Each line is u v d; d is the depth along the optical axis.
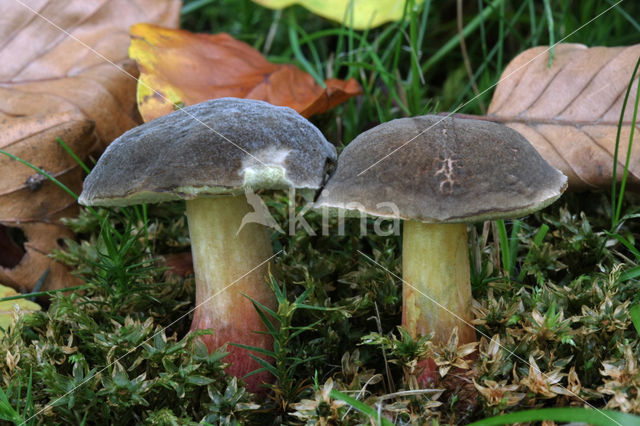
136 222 0.30
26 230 0.30
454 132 0.24
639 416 0.22
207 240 0.25
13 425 0.24
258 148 0.23
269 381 0.26
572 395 0.24
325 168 0.24
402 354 0.24
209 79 0.32
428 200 0.23
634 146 0.28
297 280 0.28
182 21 0.47
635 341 0.25
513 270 0.28
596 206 0.31
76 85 0.32
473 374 0.24
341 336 0.27
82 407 0.24
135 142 0.24
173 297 0.28
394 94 0.34
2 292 0.29
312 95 0.33
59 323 0.26
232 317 0.26
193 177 0.23
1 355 0.26
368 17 0.36
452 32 0.44
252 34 0.43
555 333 0.25
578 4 0.40
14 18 0.32
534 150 0.24
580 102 0.30
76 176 0.31
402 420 0.24
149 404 0.25
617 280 0.26
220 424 0.24
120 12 0.34
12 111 0.31
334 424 0.24
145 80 0.31
